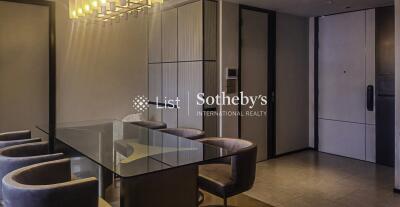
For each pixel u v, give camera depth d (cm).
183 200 286
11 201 199
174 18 546
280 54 603
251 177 306
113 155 281
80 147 310
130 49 579
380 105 549
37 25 482
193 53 512
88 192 204
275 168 537
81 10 368
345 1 504
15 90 471
